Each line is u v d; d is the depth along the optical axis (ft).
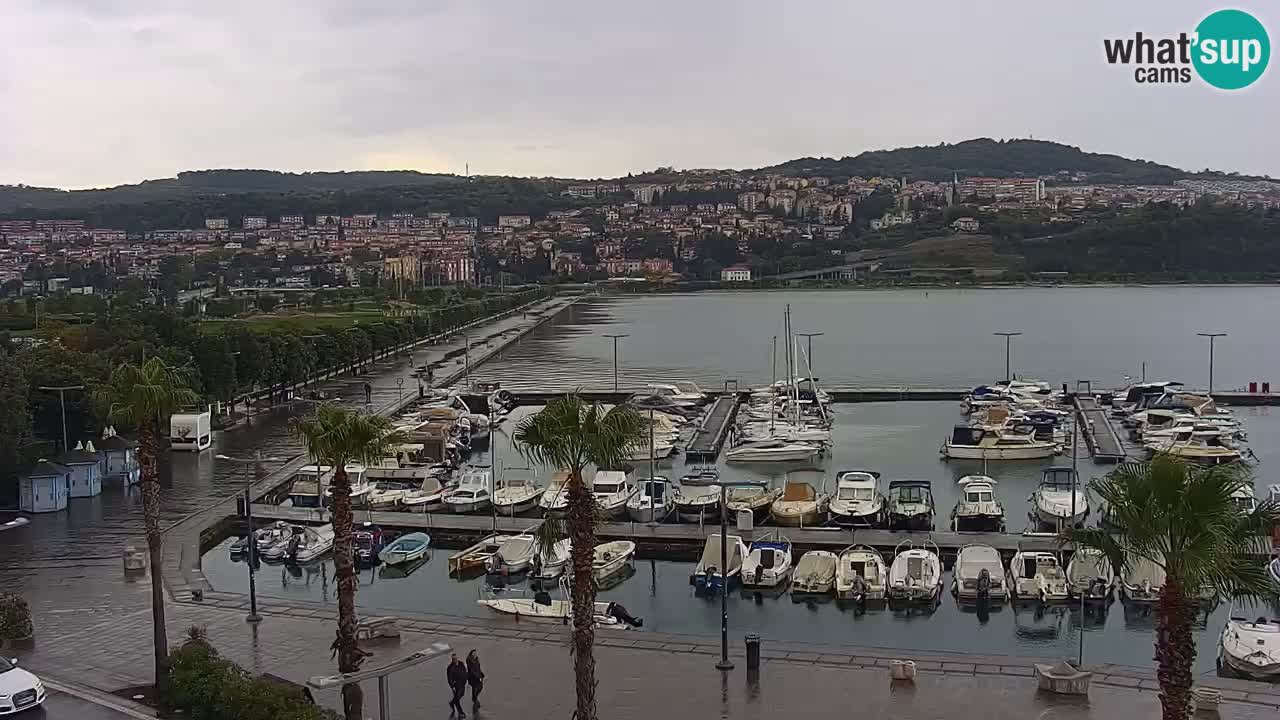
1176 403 395.14
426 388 471.62
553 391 488.85
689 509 246.88
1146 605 176.86
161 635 121.39
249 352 404.77
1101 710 114.62
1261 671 141.79
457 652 137.39
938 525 241.14
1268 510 78.48
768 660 133.08
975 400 432.66
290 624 150.00
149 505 122.21
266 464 290.15
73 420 273.13
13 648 138.92
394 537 227.40
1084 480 278.46
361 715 107.76
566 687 124.47
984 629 171.12
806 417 384.06
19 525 215.51
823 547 208.03
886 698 119.44
